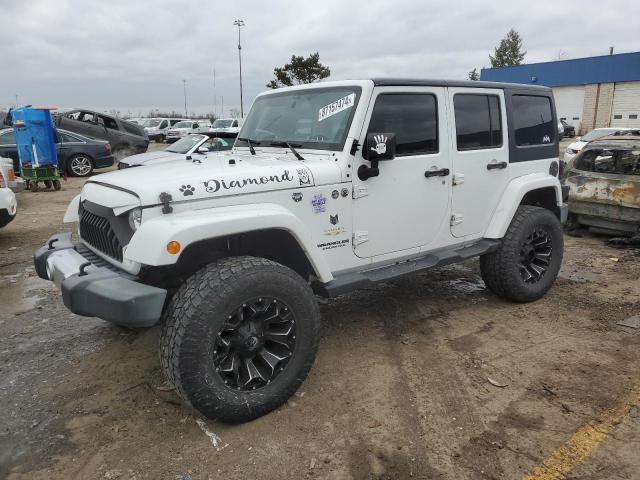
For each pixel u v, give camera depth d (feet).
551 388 10.95
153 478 8.43
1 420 10.03
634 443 9.07
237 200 9.76
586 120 131.23
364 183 11.53
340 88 11.90
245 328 9.56
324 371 11.81
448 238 13.71
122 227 9.68
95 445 9.27
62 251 11.16
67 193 40.60
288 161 11.25
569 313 15.15
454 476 8.38
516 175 15.21
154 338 13.56
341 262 11.57
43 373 11.85
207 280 9.07
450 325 14.35
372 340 13.44
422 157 12.54
